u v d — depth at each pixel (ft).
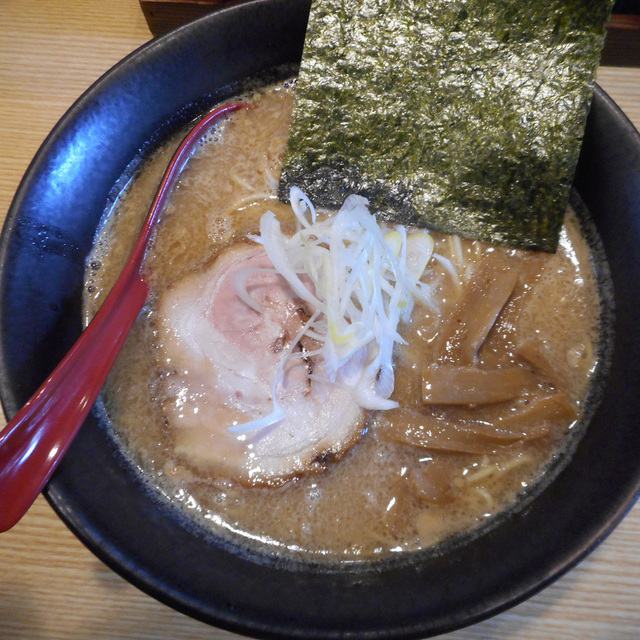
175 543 0.61
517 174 0.70
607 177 0.68
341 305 0.66
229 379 0.68
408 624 0.54
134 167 0.74
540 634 0.61
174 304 0.70
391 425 0.67
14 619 0.62
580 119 0.67
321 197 0.75
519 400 0.67
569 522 0.58
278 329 0.70
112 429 0.67
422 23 0.70
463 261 0.73
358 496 0.65
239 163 0.77
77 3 0.85
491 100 0.70
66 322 0.68
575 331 0.69
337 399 0.68
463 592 0.56
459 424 0.66
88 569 0.63
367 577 0.61
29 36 0.84
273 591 0.58
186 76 0.73
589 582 0.62
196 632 0.62
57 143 0.66
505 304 0.71
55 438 0.59
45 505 0.65
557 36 0.67
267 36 0.73
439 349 0.69
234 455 0.66
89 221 0.71
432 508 0.64
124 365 0.69
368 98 0.72
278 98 0.79
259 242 0.70
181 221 0.75
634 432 0.59
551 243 0.71
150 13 0.81
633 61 0.80
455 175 0.71
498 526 0.63
